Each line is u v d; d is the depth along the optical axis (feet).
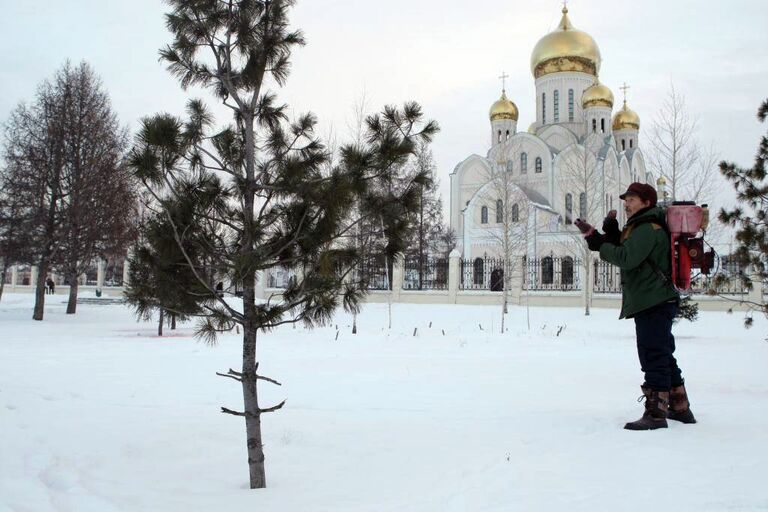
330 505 12.64
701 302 88.58
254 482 14.16
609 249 18.54
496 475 13.87
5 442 17.71
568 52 185.16
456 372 34.50
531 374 33.55
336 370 35.47
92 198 85.30
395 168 15.92
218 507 12.76
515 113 193.26
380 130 16.15
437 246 163.02
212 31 16.28
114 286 155.33
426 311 99.76
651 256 18.24
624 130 194.80
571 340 59.82
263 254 14.98
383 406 24.09
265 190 15.78
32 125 87.51
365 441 18.22
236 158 16.80
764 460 14.29
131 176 14.78
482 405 23.97
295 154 17.06
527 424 19.63
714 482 12.66
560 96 185.68
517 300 105.70
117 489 14.11
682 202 18.71
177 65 16.49
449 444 17.43
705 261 18.31
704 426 18.07
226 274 15.11
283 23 16.72
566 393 26.86
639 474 13.41
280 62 16.92
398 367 36.86
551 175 169.37
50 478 14.78
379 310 102.12
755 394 25.05
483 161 184.55
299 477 14.96
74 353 44.57
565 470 13.97
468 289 115.34
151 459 16.81
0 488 13.47
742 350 49.08
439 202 163.84
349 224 15.69
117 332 66.44
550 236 150.30
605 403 23.90
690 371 34.60
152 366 36.96
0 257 89.45
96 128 86.89
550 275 148.56
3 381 30.04
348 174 15.14
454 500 12.26
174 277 14.90
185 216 14.55
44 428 19.93
